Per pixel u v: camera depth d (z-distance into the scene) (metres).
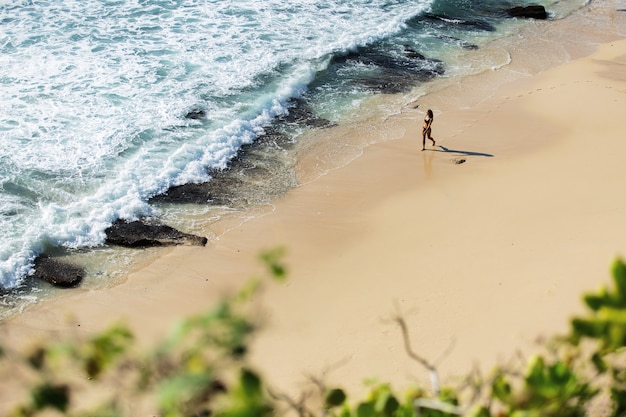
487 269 13.61
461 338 11.77
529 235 14.64
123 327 2.10
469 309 12.52
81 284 14.21
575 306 11.69
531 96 22.48
